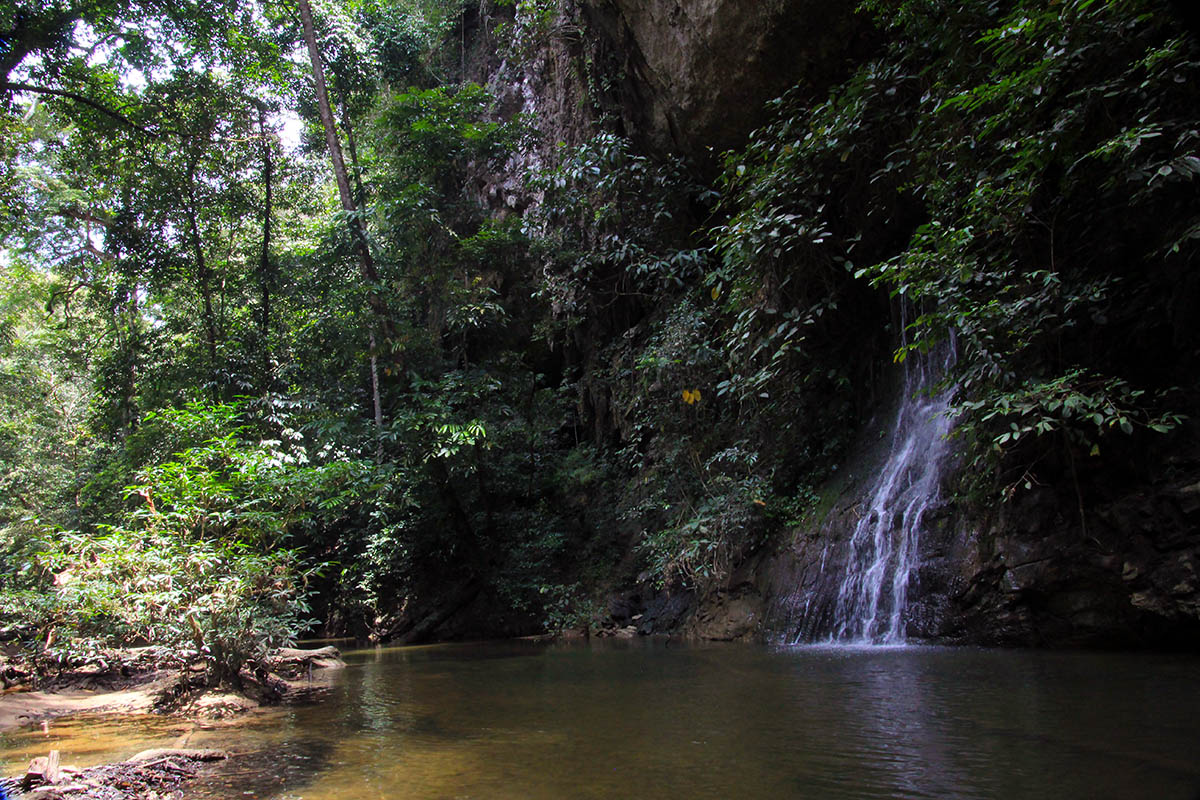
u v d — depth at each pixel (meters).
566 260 13.73
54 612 7.11
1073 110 5.30
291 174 18.23
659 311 12.45
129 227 16.91
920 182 7.29
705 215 12.20
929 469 7.76
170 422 6.97
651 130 11.88
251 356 16.30
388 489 11.21
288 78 16.92
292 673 7.34
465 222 14.17
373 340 12.46
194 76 16.30
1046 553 6.24
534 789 2.66
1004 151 6.18
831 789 2.47
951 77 6.77
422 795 2.66
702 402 10.65
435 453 11.48
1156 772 2.48
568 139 14.07
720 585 9.79
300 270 16.28
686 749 3.17
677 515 10.64
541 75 15.50
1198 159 4.64
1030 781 2.43
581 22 12.56
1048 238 6.61
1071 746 2.87
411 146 12.97
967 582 6.75
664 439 11.10
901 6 7.00
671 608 10.77
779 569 9.09
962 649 6.45
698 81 10.08
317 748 3.64
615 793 2.55
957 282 6.22
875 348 9.86
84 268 20.70
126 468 14.44
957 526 7.09
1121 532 5.83
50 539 6.60
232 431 6.68
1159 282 5.93
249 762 3.37
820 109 8.05
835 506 8.91
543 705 4.61
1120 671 4.71
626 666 6.59
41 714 5.50
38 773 3.04
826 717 3.71
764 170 8.69
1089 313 6.29
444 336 14.42
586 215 13.61
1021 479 6.20
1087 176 5.86
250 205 17.55
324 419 12.35
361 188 16.17
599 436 14.55
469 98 13.05
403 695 5.52
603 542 12.89
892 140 8.20
